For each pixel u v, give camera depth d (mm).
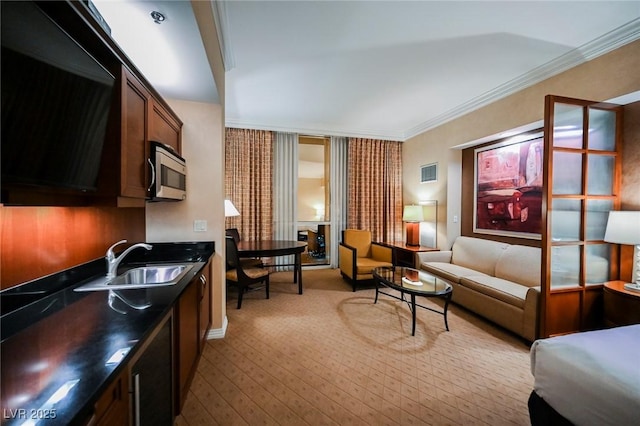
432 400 1630
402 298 3230
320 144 5098
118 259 1604
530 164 3176
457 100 3605
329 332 2510
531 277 2805
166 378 1238
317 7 1930
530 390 1723
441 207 4262
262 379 1819
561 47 2396
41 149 818
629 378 1038
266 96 3492
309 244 5055
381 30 2189
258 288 3850
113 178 1218
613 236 2133
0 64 665
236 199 4422
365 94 3422
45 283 1251
